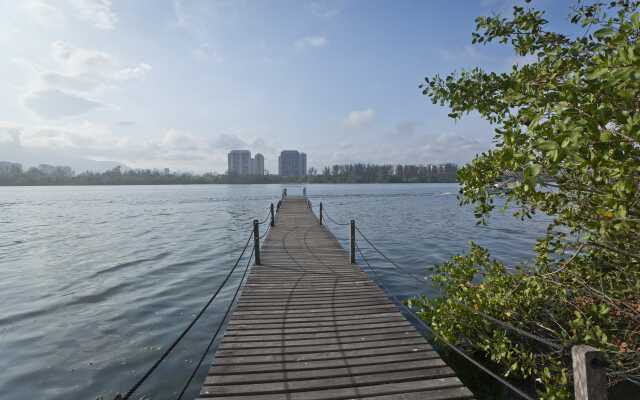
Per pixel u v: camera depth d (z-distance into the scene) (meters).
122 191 103.38
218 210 38.69
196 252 16.27
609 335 4.17
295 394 3.72
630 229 3.25
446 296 6.11
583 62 3.50
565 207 4.09
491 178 4.14
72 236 21.12
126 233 22.36
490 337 5.50
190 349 6.54
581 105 2.51
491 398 4.82
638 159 2.45
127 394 2.45
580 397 2.27
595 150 2.39
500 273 5.54
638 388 4.58
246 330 5.27
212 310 8.61
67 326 7.57
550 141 2.30
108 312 8.43
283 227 16.70
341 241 19.05
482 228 23.39
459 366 5.58
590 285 4.64
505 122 3.66
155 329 7.43
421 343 4.85
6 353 6.38
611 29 2.37
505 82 3.98
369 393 3.74
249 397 3.68
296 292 7.06
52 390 5.26
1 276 11.92
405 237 20.09
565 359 4.89
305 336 5.07
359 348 4.71
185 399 5.02
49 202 53.44
